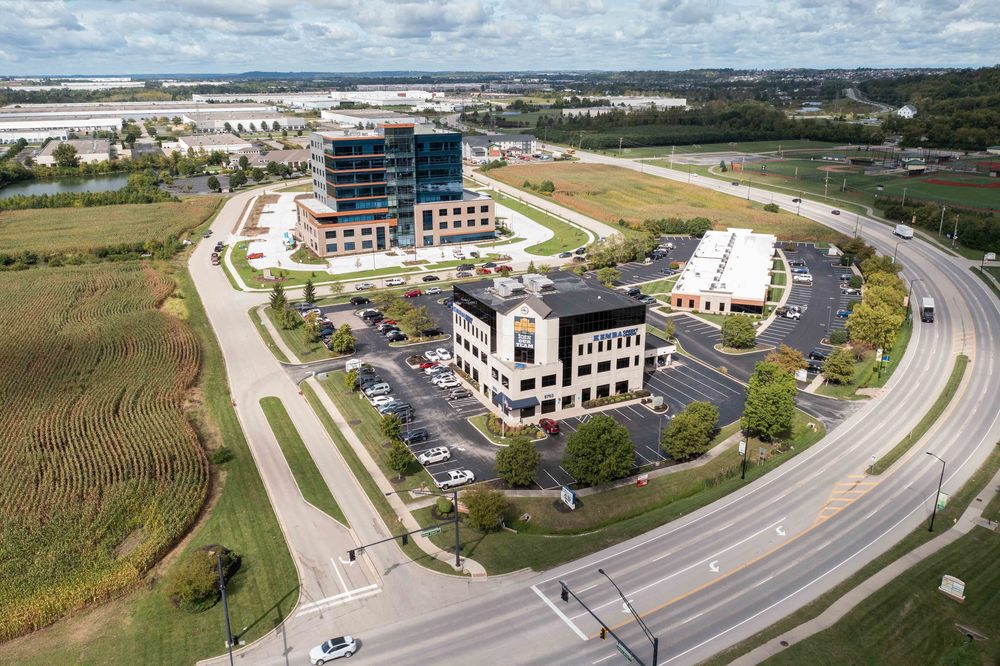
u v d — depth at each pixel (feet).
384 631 215.51
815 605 225.15
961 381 404.77
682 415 319.88
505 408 354.33
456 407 370.12
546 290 389.19
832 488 295.07
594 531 270.26
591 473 287.48
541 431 344.90
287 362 433.89
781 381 351.67
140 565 243.19
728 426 352.28
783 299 555.28
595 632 213.87
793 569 243.40
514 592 231.91
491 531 268.00
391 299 526.16
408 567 245.65
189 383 398.62
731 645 208.13
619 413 365.40
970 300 554.05
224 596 204.44
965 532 265.34
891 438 338.13
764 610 223.30
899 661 202.49
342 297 556.51
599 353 369.91
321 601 229.04
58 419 349.20
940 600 227.40
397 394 385.70
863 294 514.27
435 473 307.37
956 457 320.29
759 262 589.73
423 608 225.15
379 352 447.01
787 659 202.18
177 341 454.81
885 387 397.80
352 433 343.26
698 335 478.18
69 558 246.47
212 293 573.74
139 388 386.32
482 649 207.21
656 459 321.52
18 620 216.54
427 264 650.43
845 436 340.80
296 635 214.28
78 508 275.59
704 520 272.31
